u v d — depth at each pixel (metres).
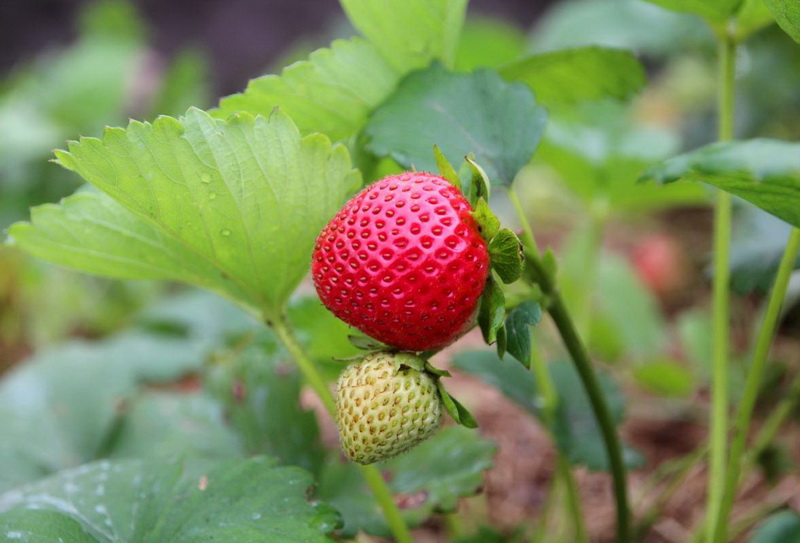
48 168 0.73
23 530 0.27
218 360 0.43
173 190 0.27
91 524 0.28
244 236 0.28
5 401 0.39
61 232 0.30
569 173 0.48
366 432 0.26
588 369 0.30
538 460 0.50
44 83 0.86
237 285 0.30
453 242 0.26
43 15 1.19
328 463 0.34
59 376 0.40
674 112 0.83
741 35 0.33
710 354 0.53
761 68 0.64
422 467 0.33
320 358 0.35
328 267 0.26
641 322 0.58
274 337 0.37
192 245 0.29
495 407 0.56
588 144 0.47
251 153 0.27
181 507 0.28
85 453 0.38
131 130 0.26
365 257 0.26
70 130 0.77
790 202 0.25
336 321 0.33
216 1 1.21
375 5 0.31
